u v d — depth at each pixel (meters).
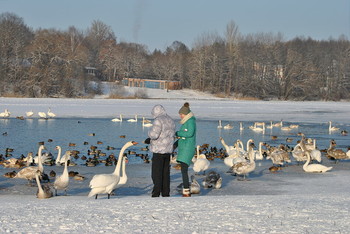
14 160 27.36
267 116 77.81
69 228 8.83
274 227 8.99
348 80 139.38
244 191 19.59
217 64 145.12
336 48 150.75
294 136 51.16
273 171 25.64
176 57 161.25
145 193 19.28
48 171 25.33
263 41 146.00
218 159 32.47
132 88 135.12
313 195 15.16
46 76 112.50
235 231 8.66
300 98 134.38
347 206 11.57
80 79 116.94
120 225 9.12
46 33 131.88
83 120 64.19
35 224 9.15
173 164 28.36
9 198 16.97
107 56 158.00
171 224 9.24
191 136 15.61
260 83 135.38
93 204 12.12
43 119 64.38
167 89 139.25
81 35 177.62
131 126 57.62
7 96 107.69
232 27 144.25
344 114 84.12
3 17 128.88
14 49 117.06
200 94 140.88
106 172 25.20
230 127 57.12
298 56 136.00
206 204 11.82
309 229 8.85
